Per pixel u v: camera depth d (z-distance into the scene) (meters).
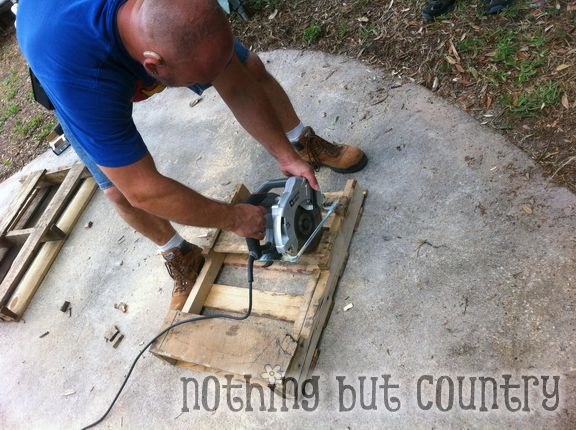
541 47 2.12
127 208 1.77
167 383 1.93
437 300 1.69
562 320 1.50
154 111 3.21
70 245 2.69
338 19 2.85
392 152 2.17
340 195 1.96
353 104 2.46
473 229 1.80
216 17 1.03
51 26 1.12
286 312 1.85
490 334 1.56
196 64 1.06
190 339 1.80
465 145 2.04
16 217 2.88
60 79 1.14
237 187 2.17
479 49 2.26
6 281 2.51
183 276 2.05
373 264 1.88
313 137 2.09
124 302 2.29
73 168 2.91
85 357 2.17
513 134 1.98
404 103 2.32
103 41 1.12
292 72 2.81
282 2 3.18
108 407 1.97
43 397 2.12
